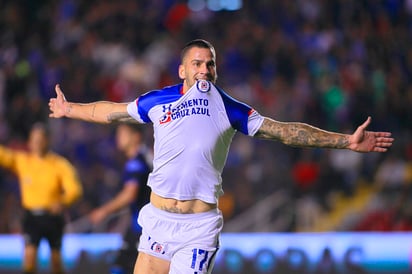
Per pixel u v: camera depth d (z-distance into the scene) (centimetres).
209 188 1312
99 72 4166
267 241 3106
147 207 1360
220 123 1300
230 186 3544
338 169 3591
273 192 3525
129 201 2025
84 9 4538
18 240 3103
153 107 1337
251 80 4072
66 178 2400
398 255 3108
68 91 4050
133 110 1356
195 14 4553
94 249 3016
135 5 4581
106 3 4569
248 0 4591
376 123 3878
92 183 3584
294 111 3834
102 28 4391
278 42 4275
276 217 3462
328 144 1277
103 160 3700
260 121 1300
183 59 1338
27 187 2391
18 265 3073
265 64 4181
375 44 4353
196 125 1298
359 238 3114
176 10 4547
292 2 4547
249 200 3503
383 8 4578
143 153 2061
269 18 4506
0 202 3491
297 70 4122
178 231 1318
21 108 3856
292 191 3519
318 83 3988
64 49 4312
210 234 1314
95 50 4256
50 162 2408
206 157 1302
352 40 4344
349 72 4103
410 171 3638
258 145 3631
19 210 3453
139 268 1350
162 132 1317
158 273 1348
